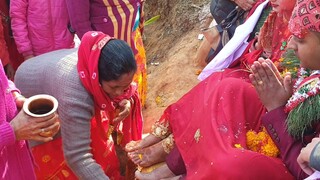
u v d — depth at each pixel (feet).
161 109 12.19
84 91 7.48
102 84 7.33
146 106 12.52
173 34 14.67
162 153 8.50
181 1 14.93
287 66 7.57
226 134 7.38
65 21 10.31
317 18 6.00
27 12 10.37
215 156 7.12
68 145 7.59
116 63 7.07
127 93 8.36
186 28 14.43
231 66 9.25
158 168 8.39
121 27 10.47
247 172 6.76
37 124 5.96
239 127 7.54
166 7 15.37
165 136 8.66
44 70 7.70
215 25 10.36
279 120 7.03
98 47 7.16
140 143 8.79
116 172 8.95
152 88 13.07
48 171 8.30
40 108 6.27
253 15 9.07
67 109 7.41
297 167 6.77
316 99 6.50
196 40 13.65
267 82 7.12
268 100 7.20
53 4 10.18
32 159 7.01
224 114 7.59
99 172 7.72
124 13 10.46
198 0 14.67
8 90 6.17
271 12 8.39
